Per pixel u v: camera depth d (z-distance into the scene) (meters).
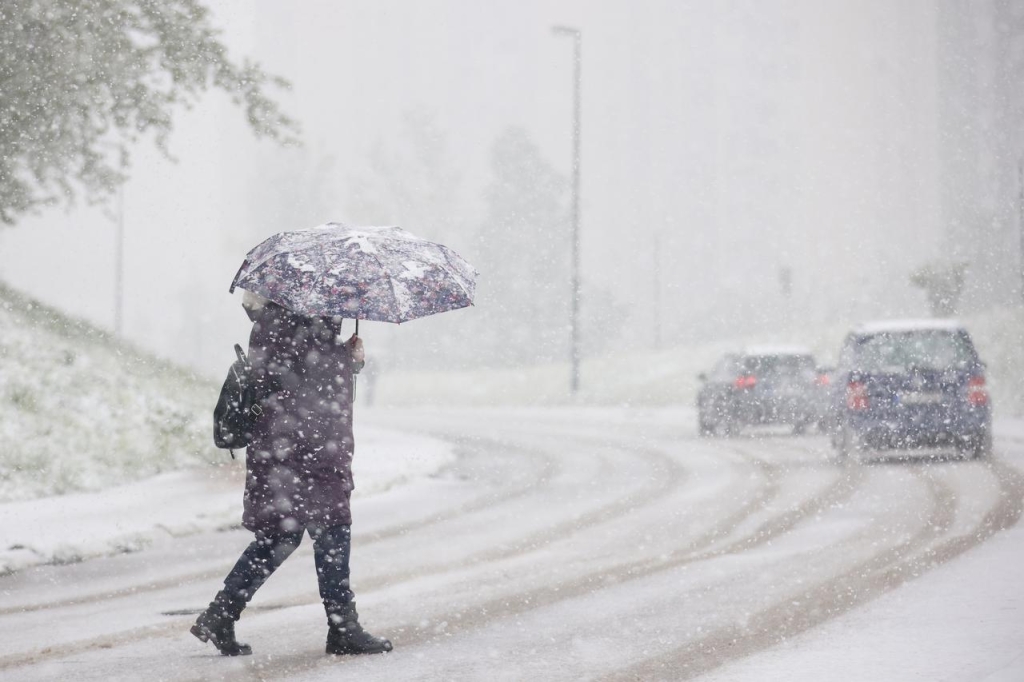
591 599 10.80
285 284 8.24
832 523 15.46
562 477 23.17
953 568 11.65
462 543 14.91
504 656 8.55
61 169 22.67
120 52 22.06
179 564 13.72
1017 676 7.55
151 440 23.25
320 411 8.52
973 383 23.39
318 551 8.65
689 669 8.04
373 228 8.82
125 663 8.52
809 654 8.36
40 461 19.88
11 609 10.98
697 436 33.94
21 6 21.08
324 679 7.95
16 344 25.66
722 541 14.35
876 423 23.39
